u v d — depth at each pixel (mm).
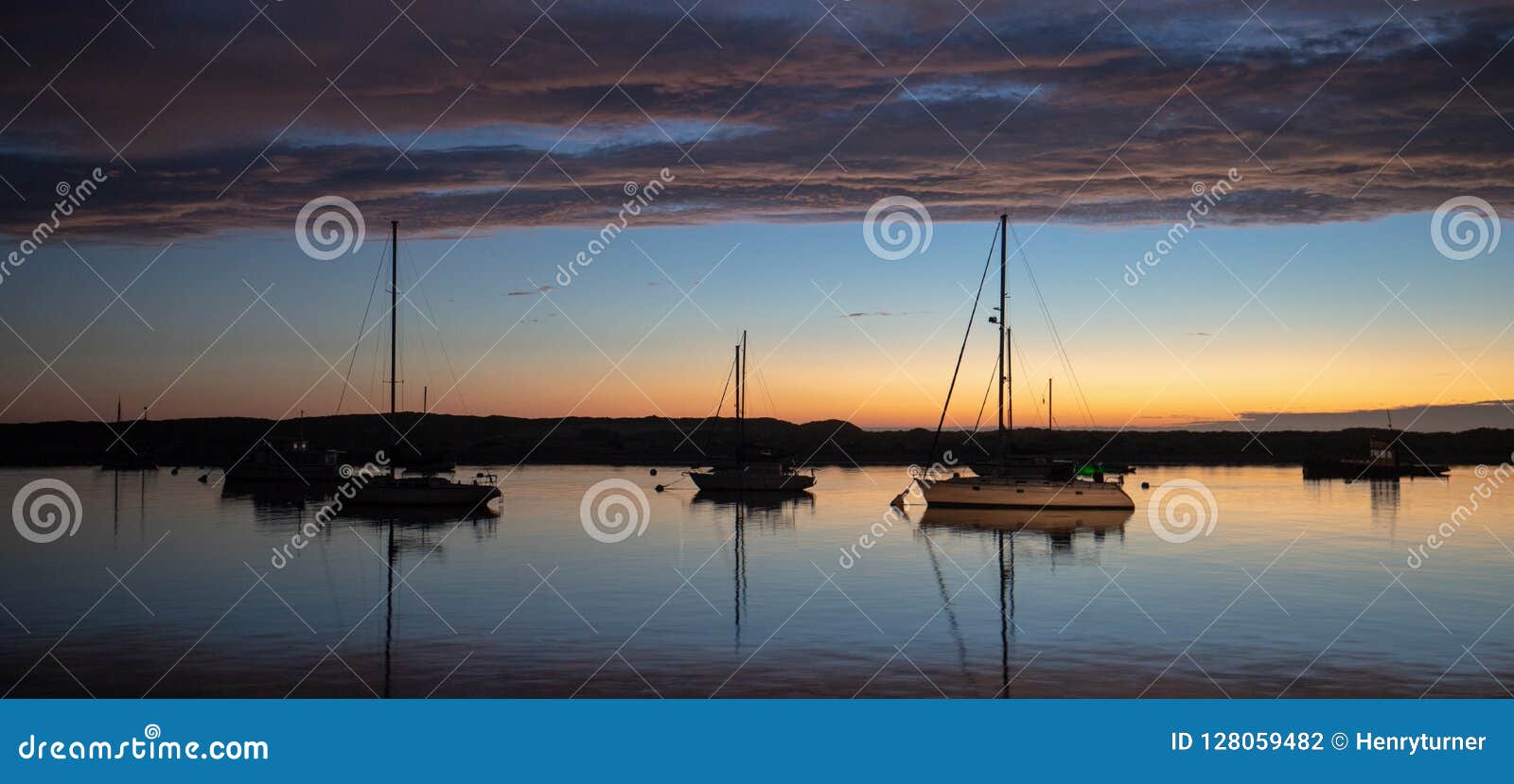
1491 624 27625
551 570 37938
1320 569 37938
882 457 149625
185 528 52688
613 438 167000
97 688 21797
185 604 30719
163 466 120188
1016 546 45594
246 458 88625
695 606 30453
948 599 31734
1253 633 26625
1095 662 23750
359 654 24438
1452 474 111312
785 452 85375
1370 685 21953
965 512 62375
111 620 28297
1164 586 34000
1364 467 105250
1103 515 60094
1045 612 29469
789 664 23578
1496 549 43844
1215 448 165625
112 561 40344
